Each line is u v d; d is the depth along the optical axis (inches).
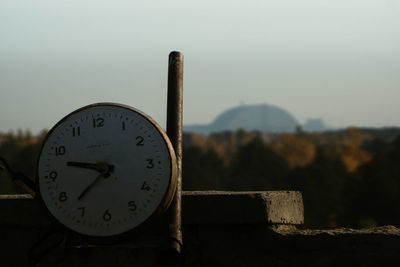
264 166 3799.2
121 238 131.6
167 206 134.5
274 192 160.2
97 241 132.4
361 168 2893.7
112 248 139.1
